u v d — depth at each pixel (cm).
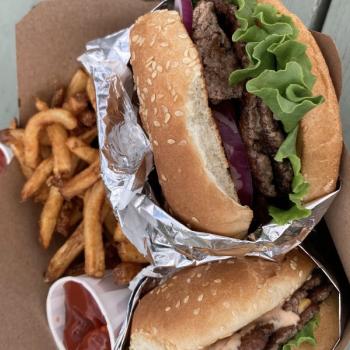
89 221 30
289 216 22
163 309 26
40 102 31
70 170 31
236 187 23
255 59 22
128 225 27
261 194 24
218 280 26
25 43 31
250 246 24
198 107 23
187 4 25
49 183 31
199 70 22
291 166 22
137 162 25
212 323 25
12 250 32
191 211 24
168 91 23
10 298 32
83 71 32
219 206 23
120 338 28
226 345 25
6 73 36
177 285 27
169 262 26
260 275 25
